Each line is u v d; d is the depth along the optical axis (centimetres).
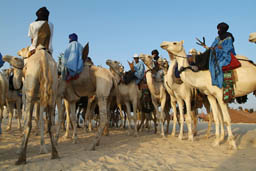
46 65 455
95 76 686
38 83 462
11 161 466
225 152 573
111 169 405
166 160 485
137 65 1099
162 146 682
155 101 1025
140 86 1116
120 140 828
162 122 960
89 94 745
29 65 461
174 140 827
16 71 974
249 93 625
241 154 543
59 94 720
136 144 723
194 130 1002
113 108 1566
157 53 1115
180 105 862
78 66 678
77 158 482
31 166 412
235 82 603
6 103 1184
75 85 716
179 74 777
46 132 1029
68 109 869
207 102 892
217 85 613
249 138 829
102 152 568
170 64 841
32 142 753
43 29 539
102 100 661
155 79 981
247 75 594
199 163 455
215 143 685
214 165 439
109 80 683
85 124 1130
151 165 440
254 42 590
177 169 412
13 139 823
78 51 698
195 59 669
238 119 2275
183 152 577
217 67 613
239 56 636
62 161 449
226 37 634
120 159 482
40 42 543
